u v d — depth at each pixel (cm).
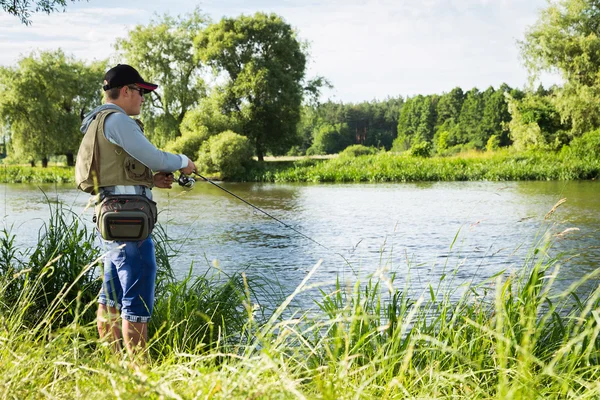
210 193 2216
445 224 1190
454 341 285
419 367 280
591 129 3534
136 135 289
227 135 3353
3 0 743
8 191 2330
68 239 416
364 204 1673
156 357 310
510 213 1338
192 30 4419
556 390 216
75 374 190
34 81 4528
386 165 3134
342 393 188
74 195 2091
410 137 11131
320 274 723
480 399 229
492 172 2786
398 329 242
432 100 11469
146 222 288
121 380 171
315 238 1037
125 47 4312
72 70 4972
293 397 169
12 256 425
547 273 630
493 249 869
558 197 1736
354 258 837
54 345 207
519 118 3922
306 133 11812
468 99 10012
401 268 738
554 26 3706
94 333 320
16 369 184
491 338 281
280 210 1533
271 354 187
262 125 4194
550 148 3650
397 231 1108
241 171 3297
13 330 240
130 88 305
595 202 1558
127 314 289
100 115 293
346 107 12462
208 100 4138
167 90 4225
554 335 318
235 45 4097
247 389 166
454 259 796
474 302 331
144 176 294
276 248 930
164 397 158
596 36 3622
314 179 3039
